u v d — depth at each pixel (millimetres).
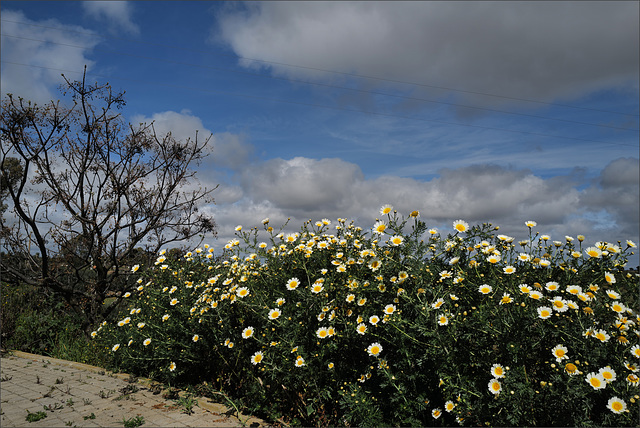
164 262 5793
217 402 4027
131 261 7977
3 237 7613
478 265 3469
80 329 7445
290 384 3502
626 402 2568
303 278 4156
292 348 3428
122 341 5406
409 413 3051
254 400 3801
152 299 5148
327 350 3400
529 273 3379
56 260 7766
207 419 3664
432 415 3031
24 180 6934
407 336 3037
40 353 7066
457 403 2816
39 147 7090
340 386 3385
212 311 4262
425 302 3139
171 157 8016
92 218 7531
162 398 4285
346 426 3293
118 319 6645
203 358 4422
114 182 7543
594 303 3047
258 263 4641
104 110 7496
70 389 4695
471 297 3297
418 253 3486
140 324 4762
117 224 7539
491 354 2936
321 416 3359
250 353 4035
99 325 7281
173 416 3752
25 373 5484
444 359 2875
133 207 7801
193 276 5367
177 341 4508
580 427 2521
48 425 3656
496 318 2932
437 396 3135
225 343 3984
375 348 3184
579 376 2605
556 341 2896
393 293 3510
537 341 2814
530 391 2580
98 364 5957
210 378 4578
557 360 2648
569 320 2873
